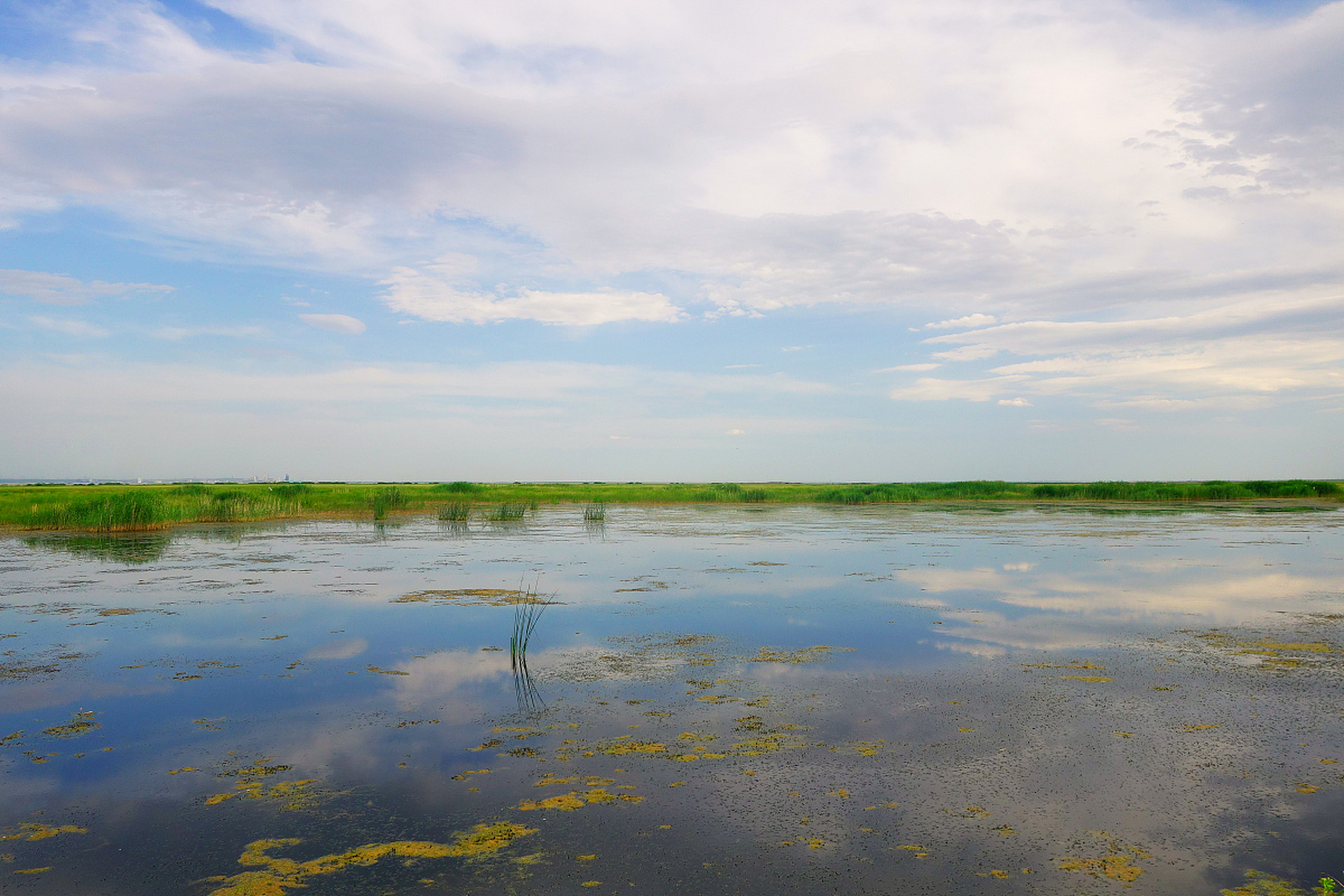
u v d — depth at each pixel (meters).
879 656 11.52
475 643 12.44
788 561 22.17
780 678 10.39
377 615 14.63
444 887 5.34
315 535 31.31
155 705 9.34
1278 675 10.44
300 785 7.02
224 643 12.41
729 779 7.10
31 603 15.95
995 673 10.55
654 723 8.61
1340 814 6.36
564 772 7.28
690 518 41.38
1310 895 5.18
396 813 6.46
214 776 7.26
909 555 23.56
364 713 9.02
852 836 6.03
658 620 14.09
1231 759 7.53
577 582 18.42
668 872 5.53
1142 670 10.69
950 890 5.26
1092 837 6.00
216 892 5.30
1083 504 55.62
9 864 5.70
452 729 8.45
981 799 6.66
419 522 38.69
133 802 6.73
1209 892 5.24
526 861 5.68
